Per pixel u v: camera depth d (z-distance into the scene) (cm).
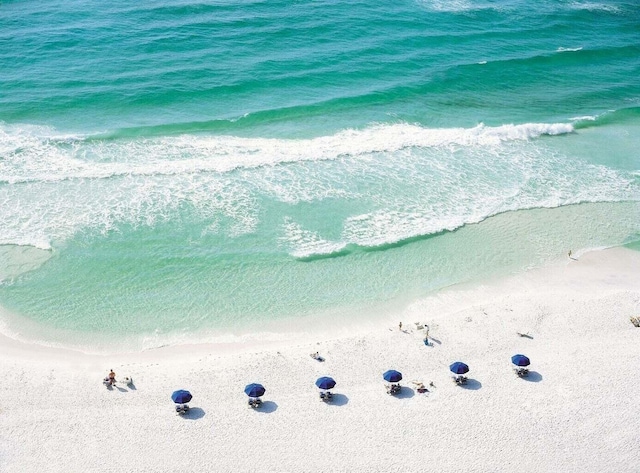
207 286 3572
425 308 3475
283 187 4353
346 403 2892
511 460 2641
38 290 3497
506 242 3991
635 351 3177
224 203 4178
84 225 3934
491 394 2944
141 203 4128
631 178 4662
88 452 2625
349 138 4919
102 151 4575
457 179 4550
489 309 3459
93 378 2984
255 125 4991
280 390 2952
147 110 5053
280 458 2633
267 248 3856
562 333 3294
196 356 3134
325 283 3625
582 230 4122
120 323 3316
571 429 2773
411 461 2633
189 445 2677
